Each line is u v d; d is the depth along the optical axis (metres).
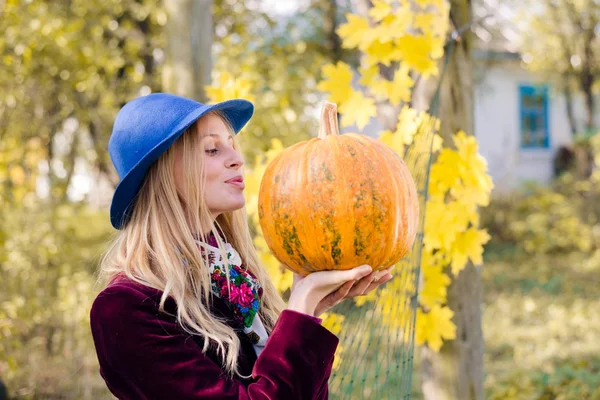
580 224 10.86
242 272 1.65
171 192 1.59
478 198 2.74
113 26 7.19
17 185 5.97
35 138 6.94
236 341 1.52
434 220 2.71
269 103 6.11
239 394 1.38
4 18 5.81
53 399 4.42
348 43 2.75
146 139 1.57
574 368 5.51
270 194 1.64
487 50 13.24
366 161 1.59
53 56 6.28
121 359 1.40
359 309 2.54
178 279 1.50
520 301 8.03
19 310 4.79
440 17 2.72
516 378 5.28
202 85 3.79
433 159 2.87
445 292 2.98
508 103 15.28
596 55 12.68
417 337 2.81
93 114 7.32
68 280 5.37
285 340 1.42
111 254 1.66
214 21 7.00
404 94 2.71
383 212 1.55
